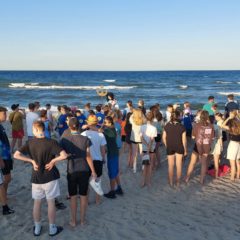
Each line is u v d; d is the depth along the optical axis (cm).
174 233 576
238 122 833
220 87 6688
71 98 4288
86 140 570
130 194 766
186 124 1250
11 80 8712
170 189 798
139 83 7975
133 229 591
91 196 749
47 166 538
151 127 788
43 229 589
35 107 1026
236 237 560
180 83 8044
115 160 735
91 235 567
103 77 11506
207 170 920
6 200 657
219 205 701
